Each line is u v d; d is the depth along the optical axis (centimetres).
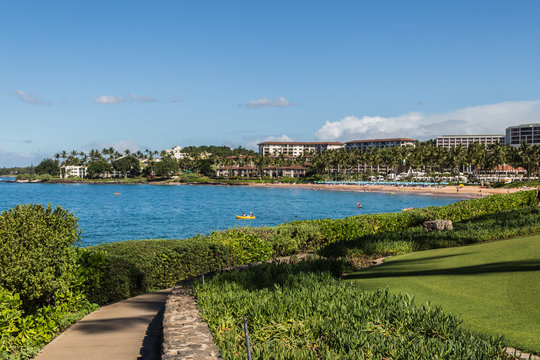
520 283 1072
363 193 19500
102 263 1302
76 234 1231
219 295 998
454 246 1975
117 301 1363
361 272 1495
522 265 1270
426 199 15588
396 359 630
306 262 1490
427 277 1266
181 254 1582
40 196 18225
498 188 18212
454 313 891
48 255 1079
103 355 827
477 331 785
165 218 9544
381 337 705
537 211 2753
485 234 2053
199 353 673
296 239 2117
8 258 989
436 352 633
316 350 695
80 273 1237
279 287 1073
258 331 771
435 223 2403
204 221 8975
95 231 7250
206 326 812
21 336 928
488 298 983
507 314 866
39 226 1078
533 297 954
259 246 1881
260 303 897
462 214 3011
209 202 14638
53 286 1071
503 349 688
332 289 1016
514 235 2033
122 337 952
